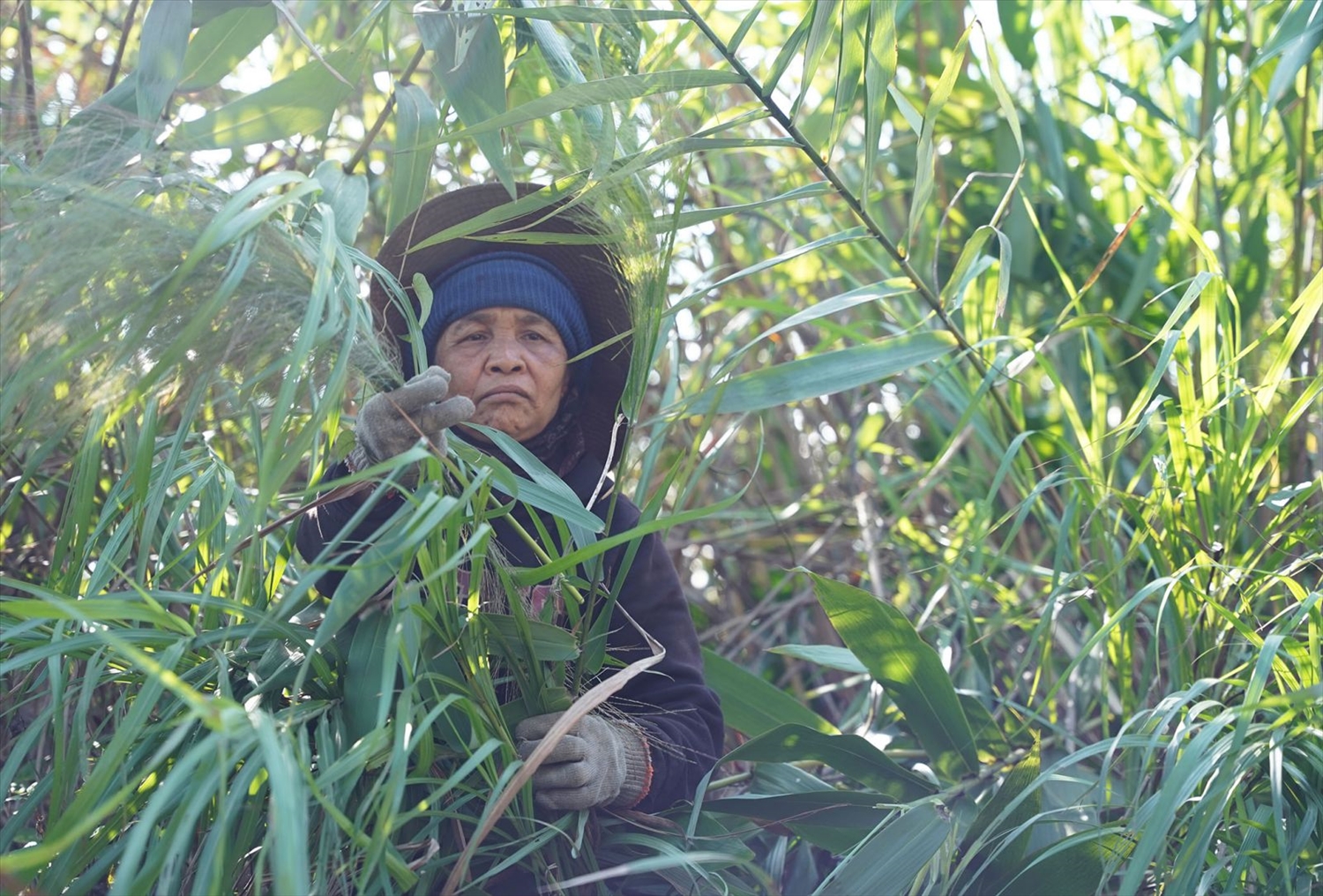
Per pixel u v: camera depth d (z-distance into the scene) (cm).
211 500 119
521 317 125
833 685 183
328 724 96
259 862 78
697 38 209
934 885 112
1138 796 109
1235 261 182
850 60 120
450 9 120
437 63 115
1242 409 157
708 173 206
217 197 87
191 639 86
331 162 118
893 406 212
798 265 218
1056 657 175
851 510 216
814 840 121
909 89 211
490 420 123
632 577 127
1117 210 204
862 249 192
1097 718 160
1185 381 128
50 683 95
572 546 116
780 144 117
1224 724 97
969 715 139
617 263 119
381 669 95
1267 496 143
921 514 220
